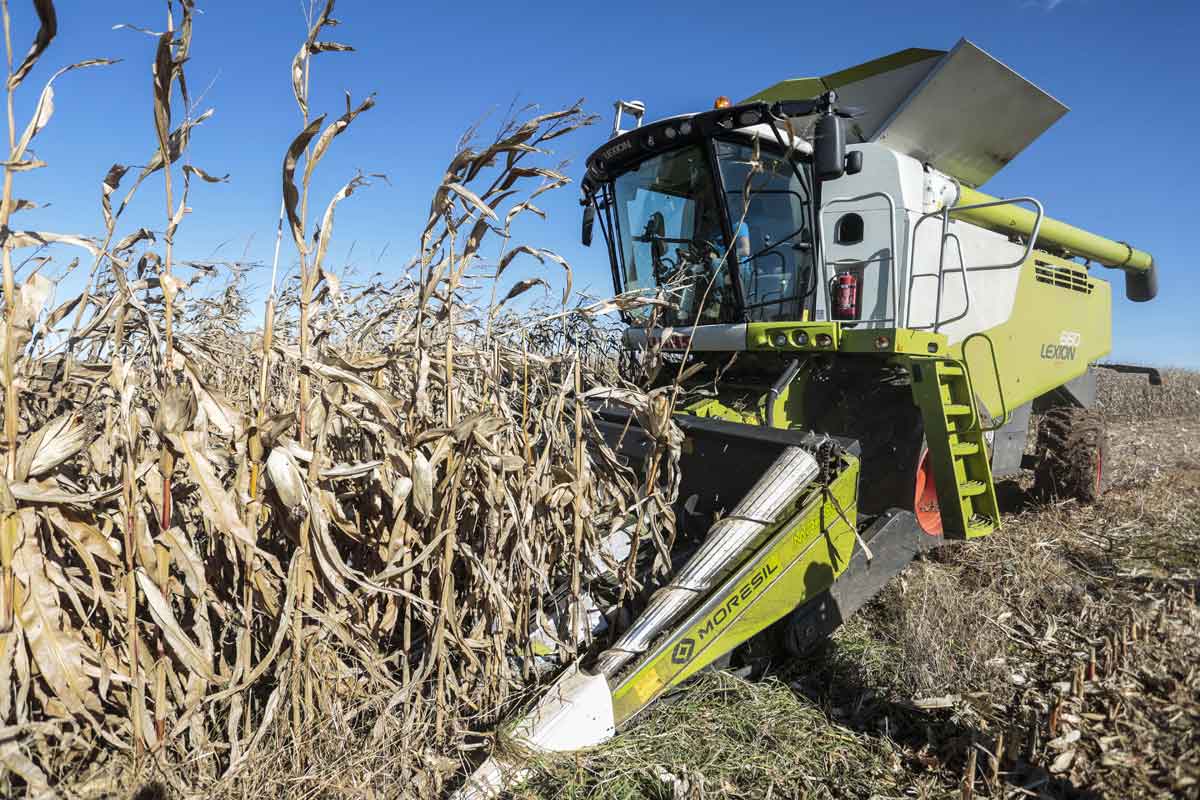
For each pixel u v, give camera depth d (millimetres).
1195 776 2434
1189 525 5652
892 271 4695
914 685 3318
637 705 2801
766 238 4992
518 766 2549
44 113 1975
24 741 2006
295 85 2109
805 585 3152
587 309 2830
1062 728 2857
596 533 3016
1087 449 6301
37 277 2010
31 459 2008
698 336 5066
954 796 2568
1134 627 3545
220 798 2236
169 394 2037
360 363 2549
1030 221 6711
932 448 4363
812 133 4641
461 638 2637
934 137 5961
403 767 2463
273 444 2201
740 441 3545
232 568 2514
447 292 2529
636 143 5137
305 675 2420
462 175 2473
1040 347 6797
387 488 2518
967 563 4836
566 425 3094
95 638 2178
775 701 3156
